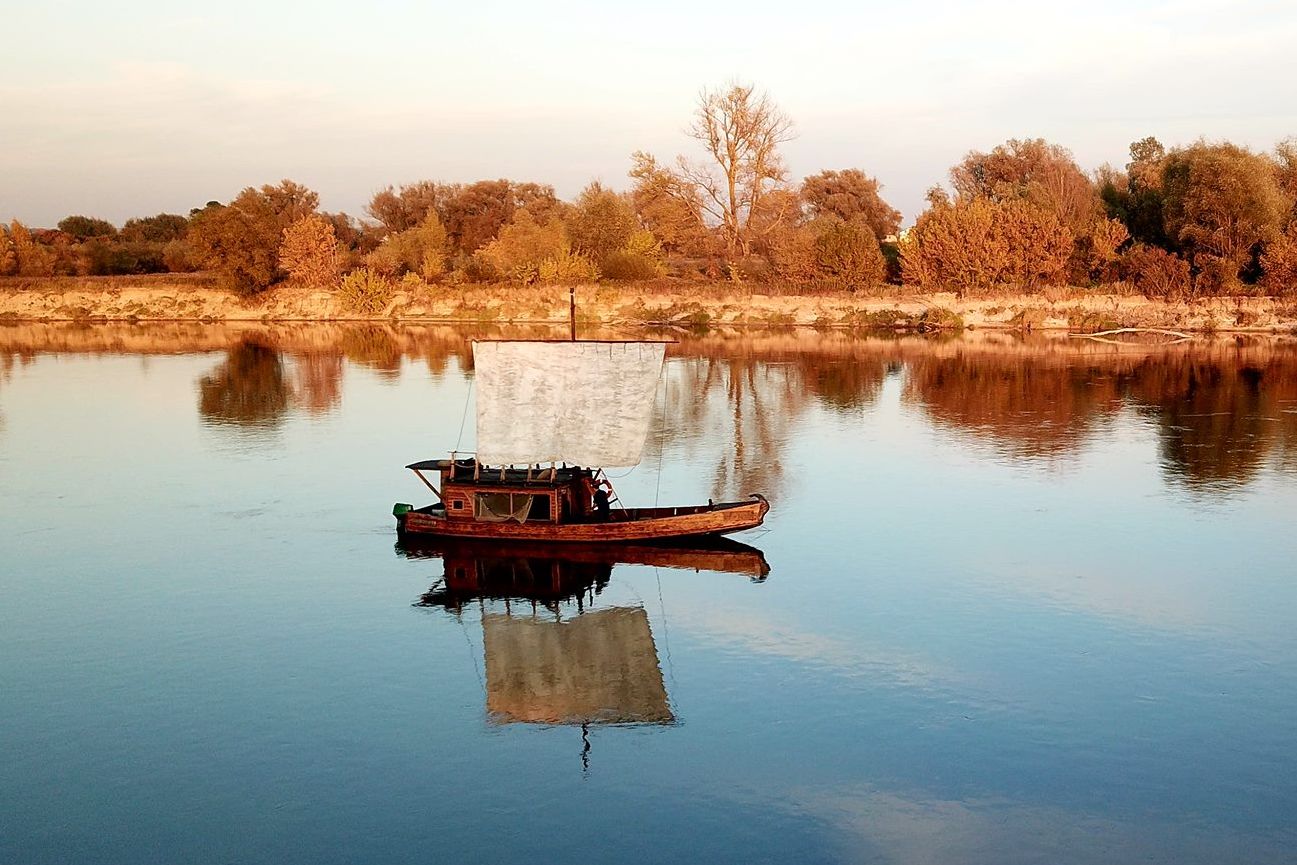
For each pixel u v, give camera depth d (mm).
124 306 103062
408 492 33531
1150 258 82938
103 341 81875
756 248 103562
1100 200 95875
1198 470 35969
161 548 28000
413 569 26375
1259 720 18125
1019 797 15781
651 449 40094
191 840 14867
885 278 96562
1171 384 55438
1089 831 14945
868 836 14820
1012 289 86188
